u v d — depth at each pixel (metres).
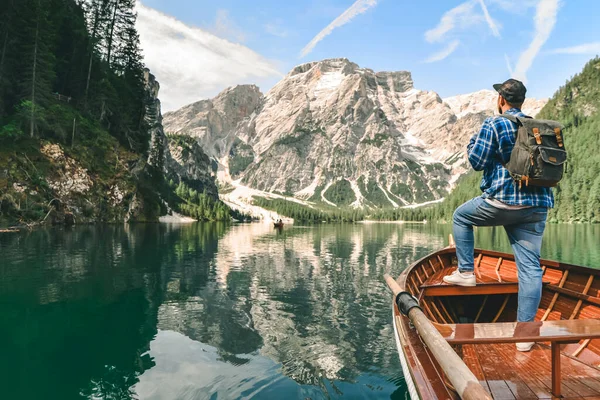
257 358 7.09
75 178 60.62
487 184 4.14
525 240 3.93
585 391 2.95
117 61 94.81
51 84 68.69
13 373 6.18
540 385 3.11
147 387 5.72
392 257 26.64
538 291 3.81
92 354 7.13
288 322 9.79
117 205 67.25
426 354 3.18
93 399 5.32
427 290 5.88
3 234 36.56
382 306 11.64
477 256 9.01
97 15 89.00
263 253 28.20
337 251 31.31
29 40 65.50
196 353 7.28
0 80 62.25
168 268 18.25
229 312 10.62
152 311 10.44
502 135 3.80
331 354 7.40
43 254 21.88
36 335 8.20
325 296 13.05
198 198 180.38
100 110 80.06
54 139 61.66
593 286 5.59
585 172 128.38
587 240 42.50
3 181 50.09
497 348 4.03
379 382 6.08
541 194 3.72
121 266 18.33
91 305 10.91
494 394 2.98
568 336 2.51
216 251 27.97
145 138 94.00
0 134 53.78
